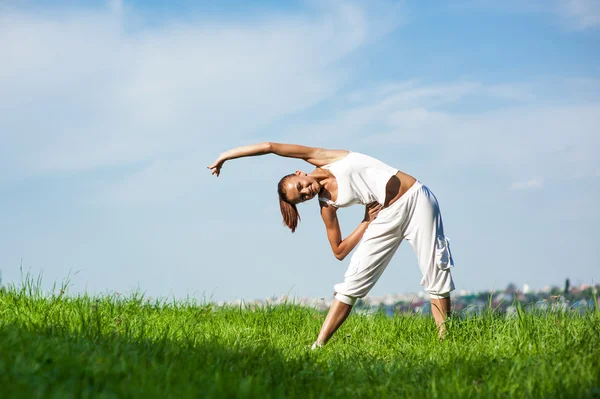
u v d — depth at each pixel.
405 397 3.17
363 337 5.35
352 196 4.94
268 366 3.46
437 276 4.95
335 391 3.19
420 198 4.91
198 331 4.66
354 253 5.09
